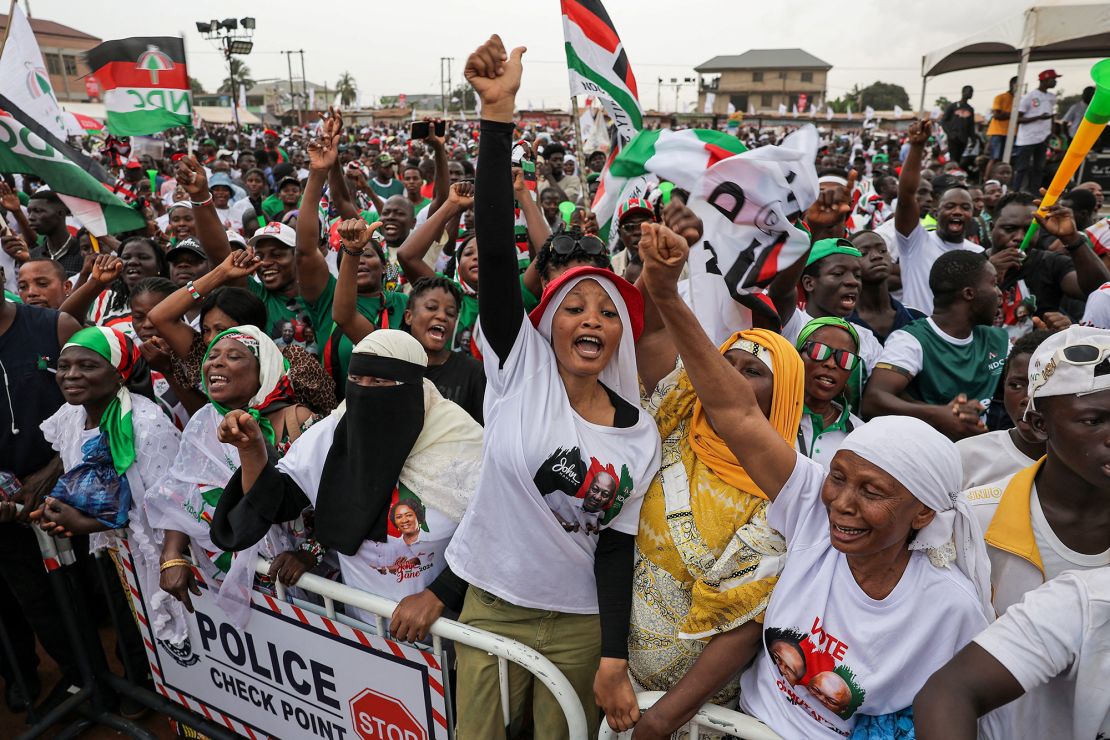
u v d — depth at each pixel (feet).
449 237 19.51
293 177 28.84
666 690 6.86
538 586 7.05
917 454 4.91
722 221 7.52
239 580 8.52
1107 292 12.85
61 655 11.05
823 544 5.68
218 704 9.65
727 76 303.68
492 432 6.90
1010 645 4.82
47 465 10.71
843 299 11.55
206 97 235.81
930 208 27.09
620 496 6.59
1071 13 35.73
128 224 15.67
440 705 7.59
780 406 6.54
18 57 14.55
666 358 7.88
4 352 10.86
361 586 8.12
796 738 5.82
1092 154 44.27
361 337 11.62
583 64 13.92
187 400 11.09
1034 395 5.41
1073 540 5.84
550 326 6.84
